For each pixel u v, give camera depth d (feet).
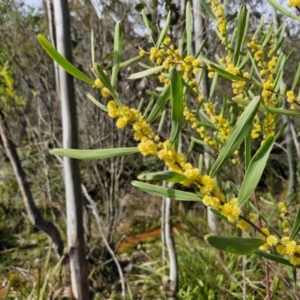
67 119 5.96
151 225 15.33
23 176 8.36
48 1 7.07
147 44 9.10
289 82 11.72
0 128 8.12
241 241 1.77
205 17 7.54
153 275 10.59
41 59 11.25
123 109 2.03
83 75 2.03
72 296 6.62
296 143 9.59
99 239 12.49
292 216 7.80
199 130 3.91
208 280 9.34
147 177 1.74
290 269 3.60
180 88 1.83
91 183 14.93
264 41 3.68
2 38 10.52
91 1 8.86
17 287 10.29
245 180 1.90
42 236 14.55
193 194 2.07
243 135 1.85
